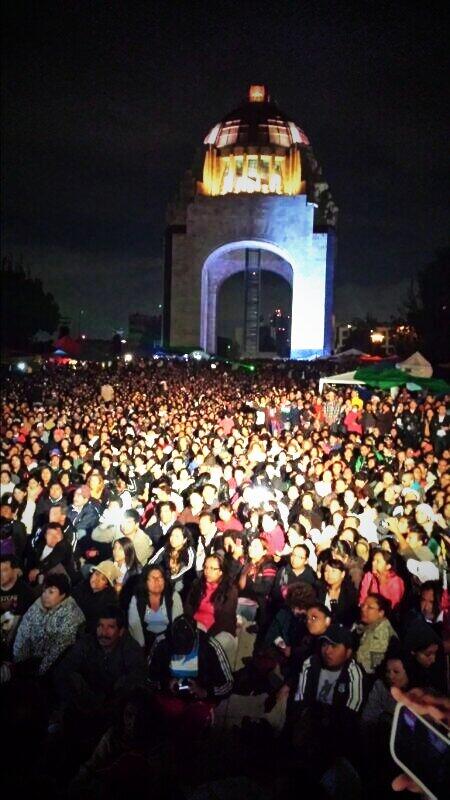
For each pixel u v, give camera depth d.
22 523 9.52
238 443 15.73
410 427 21.41
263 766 5.46
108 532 9.52
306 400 26.98
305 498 10.09
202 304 77.19
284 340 110.88
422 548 8.78
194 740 5.53
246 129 83.38
